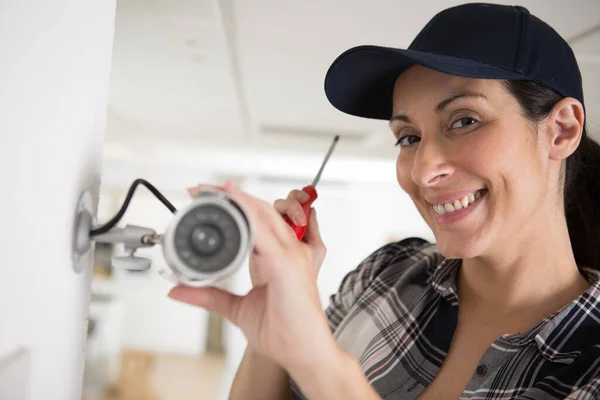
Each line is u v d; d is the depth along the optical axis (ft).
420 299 3.23
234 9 5.14
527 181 2.60
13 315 1.73
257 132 12.17
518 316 2.87
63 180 2.03
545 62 2.61
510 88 2.56
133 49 6.62
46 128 1.86
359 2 4.80
